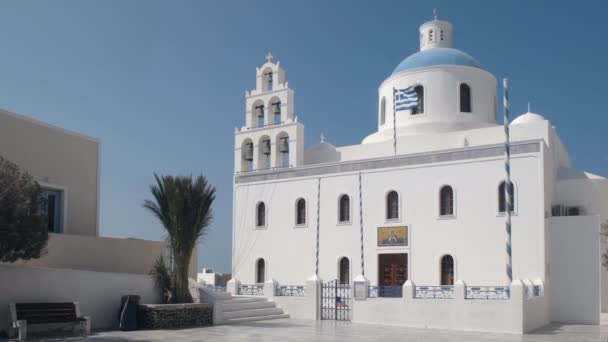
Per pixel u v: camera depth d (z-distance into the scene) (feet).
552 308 80.59
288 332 61.16
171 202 67.77
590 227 79.71
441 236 86.02
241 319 73.41
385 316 73.61
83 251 70.54
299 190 101.50
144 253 80.33
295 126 105.19
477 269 82.43
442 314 69.31
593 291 78.38
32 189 52.08
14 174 50.90
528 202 80.28
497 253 81.25
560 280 80.69
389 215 91.81
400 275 89.61
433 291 74.38
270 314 80.53
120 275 64.44
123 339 52.37
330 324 72.13
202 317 67.62
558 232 81.71
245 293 90.17
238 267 106.73
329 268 95.76
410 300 71.92
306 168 101.14
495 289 71.61
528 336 61.31
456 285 68.90
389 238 90.48
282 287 85.25
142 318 62.23
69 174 75.61
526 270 79.20
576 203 88.84
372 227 92.53
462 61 110.93
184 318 65.05
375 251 91.61
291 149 105.19
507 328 64.80
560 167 96.32
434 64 110.73
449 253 84.89
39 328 56.24
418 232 88.02
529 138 92.48
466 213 84.43
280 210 103.19
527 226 79.92
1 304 52.37
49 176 72.13
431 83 108.37
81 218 77.41
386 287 76.18
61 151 74.43
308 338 55.93
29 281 55.06
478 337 59.62
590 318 77.97
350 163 96.48
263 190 106.01
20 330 49.93
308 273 97.91
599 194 90.27
